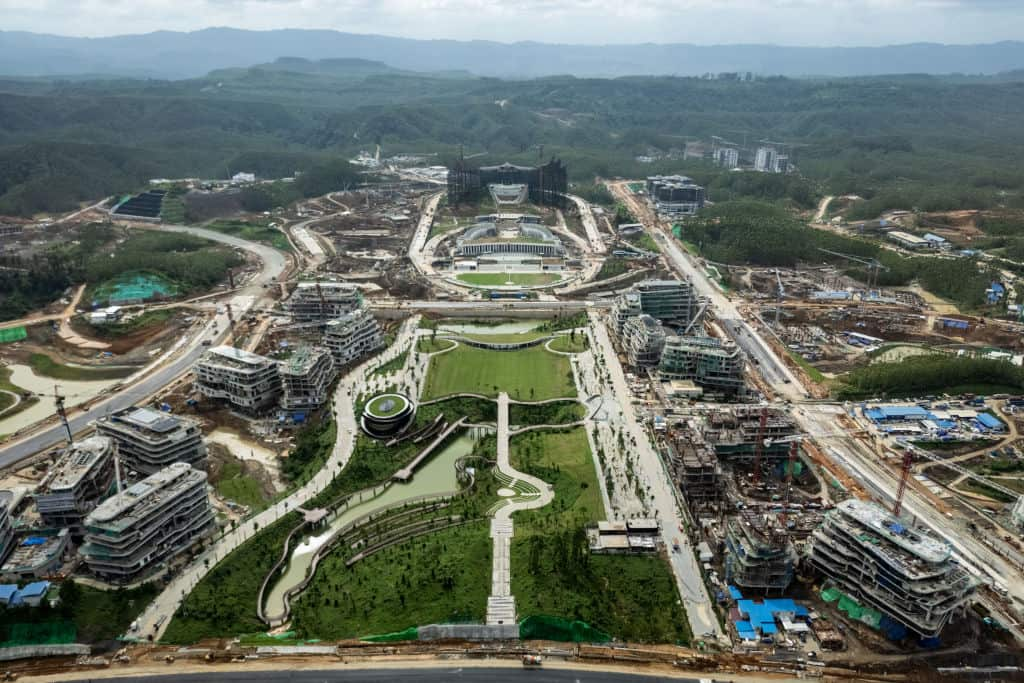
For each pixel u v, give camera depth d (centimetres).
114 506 19788
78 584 19638
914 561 17650
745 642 17475
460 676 16400
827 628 17838
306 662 16850
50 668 16738
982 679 16600
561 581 19375
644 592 19300
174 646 17450
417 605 18712
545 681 16238
